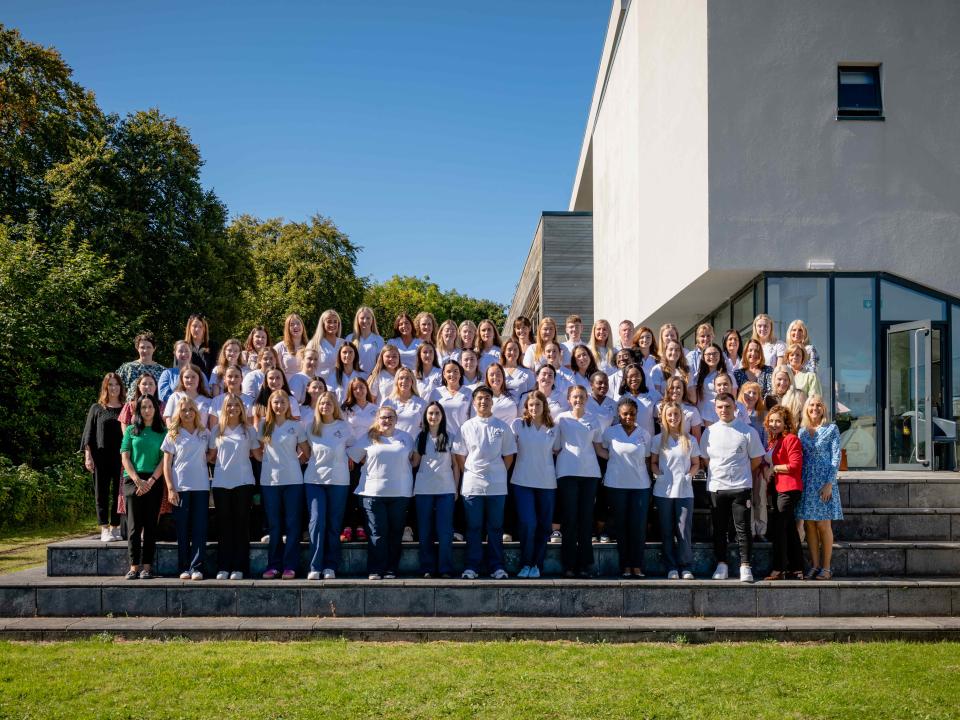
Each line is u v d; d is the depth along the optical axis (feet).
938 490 28.22
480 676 17.54
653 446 24.53
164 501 25.30
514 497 24.41
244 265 100.58
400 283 219.00
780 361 28.94
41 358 48.83
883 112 38.68
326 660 18.66
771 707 15.87
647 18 52.85
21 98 77.71
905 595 22.61
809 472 23.89
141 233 80.43
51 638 20.97
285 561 23.52
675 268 45.24
